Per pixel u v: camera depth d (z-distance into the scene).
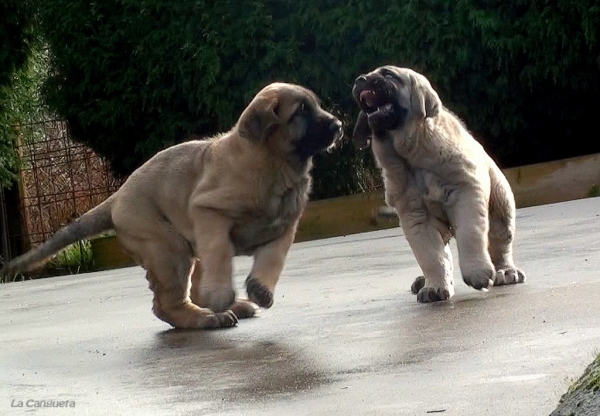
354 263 10.36
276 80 16.80
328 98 16.94
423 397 4.12
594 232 9.77
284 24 16.86
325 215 16.62
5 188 18.89
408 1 16.25
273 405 4.32
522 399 3.89
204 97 16.92
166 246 7.07
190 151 7.20
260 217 6.84
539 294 6.29
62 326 8.02
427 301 6.75
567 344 4.69
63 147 19.19
